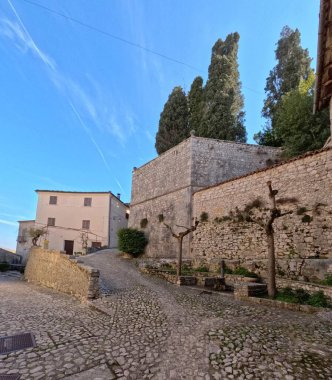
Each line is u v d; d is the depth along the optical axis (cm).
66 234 3200
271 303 756
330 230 907
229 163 1775
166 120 2733
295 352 427
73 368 397
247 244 1222
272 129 2177
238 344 461
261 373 368
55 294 1211
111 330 578
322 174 970
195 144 1777
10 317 726
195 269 1405
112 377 368
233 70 2428
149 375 371
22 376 375
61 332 573
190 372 376
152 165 2214
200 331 535
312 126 1510
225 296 910
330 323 573
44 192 3297
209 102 2350
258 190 1223
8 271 2817
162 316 665
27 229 3391
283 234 1057
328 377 355
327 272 832
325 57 612
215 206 1465
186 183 1736
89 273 980
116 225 3503
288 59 2366
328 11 530
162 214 1934
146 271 1450
